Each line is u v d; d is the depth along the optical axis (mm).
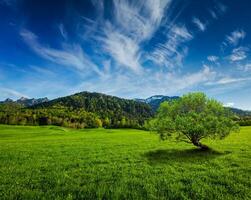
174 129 27844
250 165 20594
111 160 25156
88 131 105000
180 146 36594
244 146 34125
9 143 49906
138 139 53938
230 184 15297
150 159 24797
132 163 22922
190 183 15672
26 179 17547
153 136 63906
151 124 29594
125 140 51906
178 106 29672
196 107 29281
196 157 24891
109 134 79312
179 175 17766
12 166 22781
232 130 27594
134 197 13242
